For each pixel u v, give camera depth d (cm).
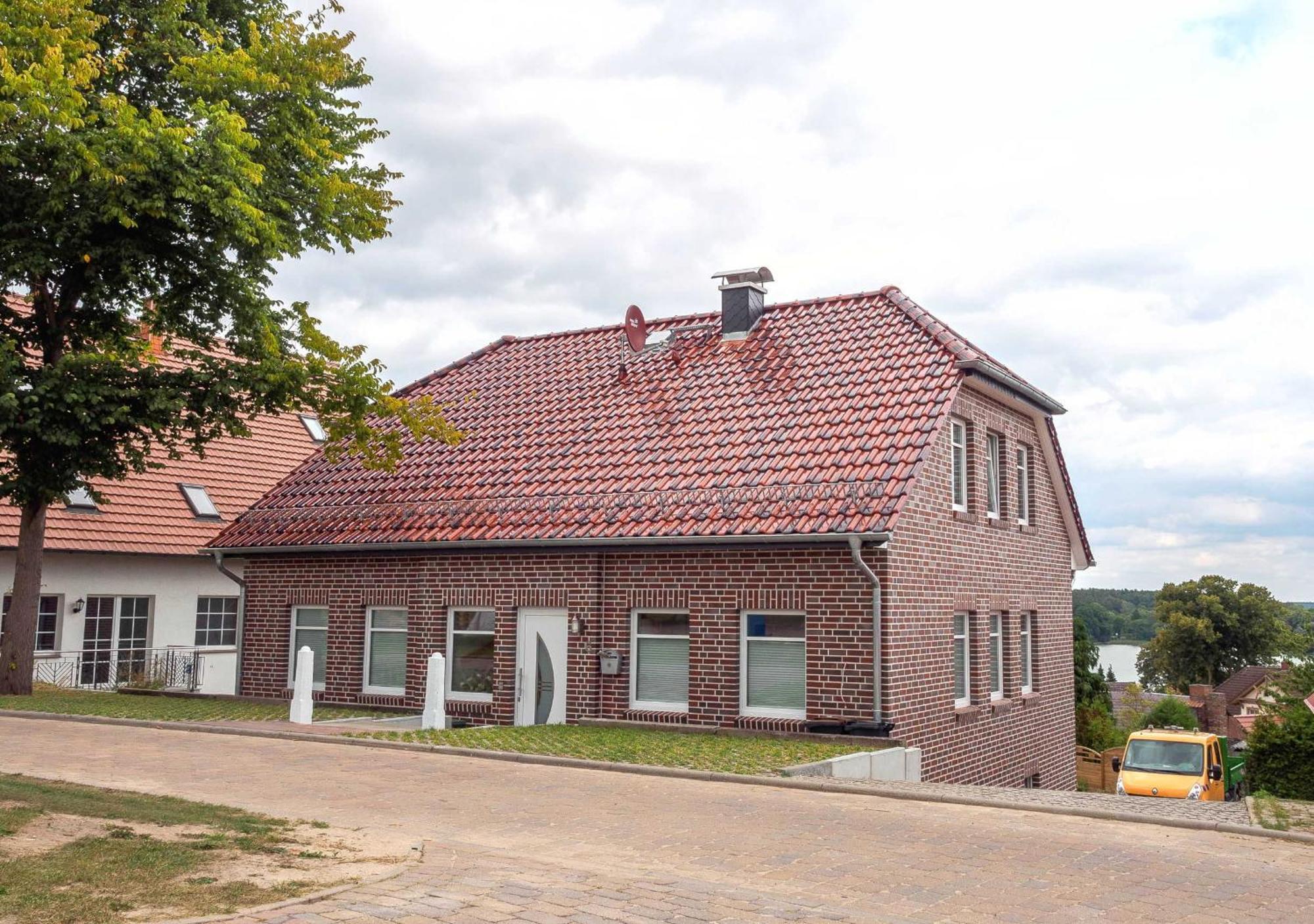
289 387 2077
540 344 2709
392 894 725
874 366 2027
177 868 770
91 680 2775
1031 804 1173
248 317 2069
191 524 2998
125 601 2889
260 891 721
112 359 1961
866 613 1708
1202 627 8125
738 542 1758
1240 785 2833
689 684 1842
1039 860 936
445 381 2689
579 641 1936
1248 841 1045
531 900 723
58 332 2100
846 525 1673
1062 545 2567
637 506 1914
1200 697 6981
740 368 2209
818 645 1739
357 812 1080
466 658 2097
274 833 912
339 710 2128
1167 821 1111
